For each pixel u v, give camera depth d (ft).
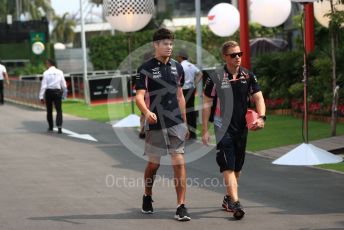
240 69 30.89
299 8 92.73
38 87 100.27
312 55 73.92
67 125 75.82
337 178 39.83
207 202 33.71
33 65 158.51
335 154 49.52
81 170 44.47
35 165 47.03
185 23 180.96
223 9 78.43
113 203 33.81
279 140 56.34
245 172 42.47
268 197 34.73
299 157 45.03
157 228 28.48
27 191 37.24
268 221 29.37
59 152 53.83
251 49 116.78
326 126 64.64
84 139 62.39
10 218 30.60
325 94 68.64
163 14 171.83
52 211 32.07
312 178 40.01
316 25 79.36
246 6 80.33
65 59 190.39
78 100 110.11
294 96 75.66
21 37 169.78
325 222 28.99
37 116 89.10
